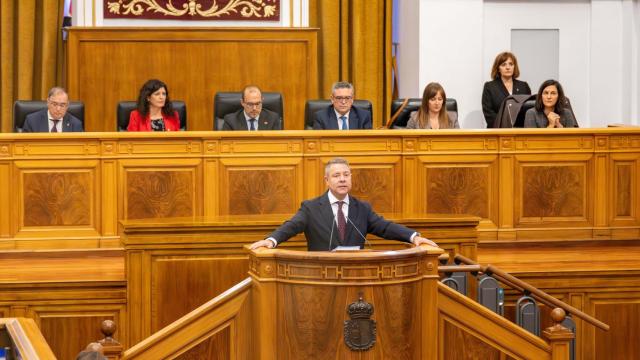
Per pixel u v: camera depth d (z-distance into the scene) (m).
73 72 10.31
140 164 8.53
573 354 7.52
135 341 7.50
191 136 8.53
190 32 10.46
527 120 9.42
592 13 11.82
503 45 11.78
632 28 11.83
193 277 7.51
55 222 8.49
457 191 8.91
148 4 10.94
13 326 5.01
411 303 5.86
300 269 5.78
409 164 8.81
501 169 8.96
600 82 11.89
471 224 7.72
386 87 12.13
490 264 8.26
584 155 9.09
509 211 9.01
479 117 11.47
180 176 8.57
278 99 9.36
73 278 7.67
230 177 8.61
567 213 9.11
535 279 7.93
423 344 5.96
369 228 6.62
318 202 6.59
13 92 11.62
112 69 10.38
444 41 11.38
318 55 12.09
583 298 8.02
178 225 7.45
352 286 5.72
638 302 8.09
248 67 10.57
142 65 10.42
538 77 11.89
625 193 9.17
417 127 9.16
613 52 11.88
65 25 11.40
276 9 11.12
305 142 8.66
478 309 6.34
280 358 5.86
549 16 11.80
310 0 12.06
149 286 7.48
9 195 8.42
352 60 12.06
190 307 7.53
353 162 8.73
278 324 5.86
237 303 6.18
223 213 8.60
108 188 8.51
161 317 7.51
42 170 8.45
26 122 8.80
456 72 11.40
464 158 8.90
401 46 12.17
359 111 9.10
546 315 8.00
